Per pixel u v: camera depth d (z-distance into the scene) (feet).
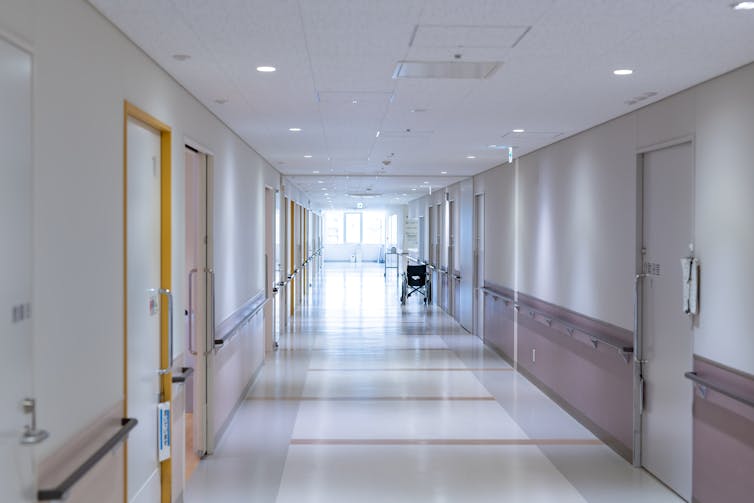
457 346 36.47
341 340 38.19
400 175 41.29
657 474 16.71
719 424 13.74
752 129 12.67
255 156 28.50
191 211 21.39
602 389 19.89
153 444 13.10
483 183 38.19
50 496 7.75
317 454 18.30
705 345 14.25
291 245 48.75
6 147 6.91
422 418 22.00
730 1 9.46
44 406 7.93
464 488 15.85
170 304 12.87
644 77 14.10
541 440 19.83
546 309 25.86
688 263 14.75
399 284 75.66
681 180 15.66
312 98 16.85
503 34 11.16
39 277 7.78
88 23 9.45
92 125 9.59
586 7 9.77
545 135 23.09
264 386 26.61
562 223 24.06
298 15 10.17
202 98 16.74
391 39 11.53
